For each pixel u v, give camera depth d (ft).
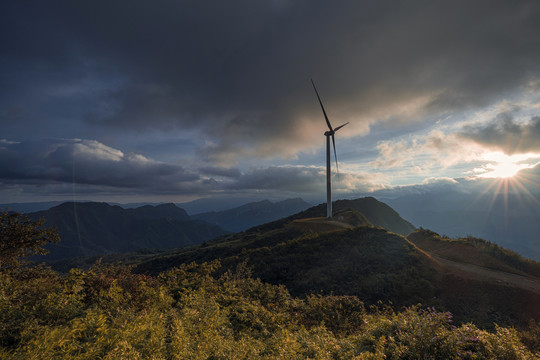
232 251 226.58
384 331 31.30
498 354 24.18
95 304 30.53
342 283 88.53
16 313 24.06
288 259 122.01
